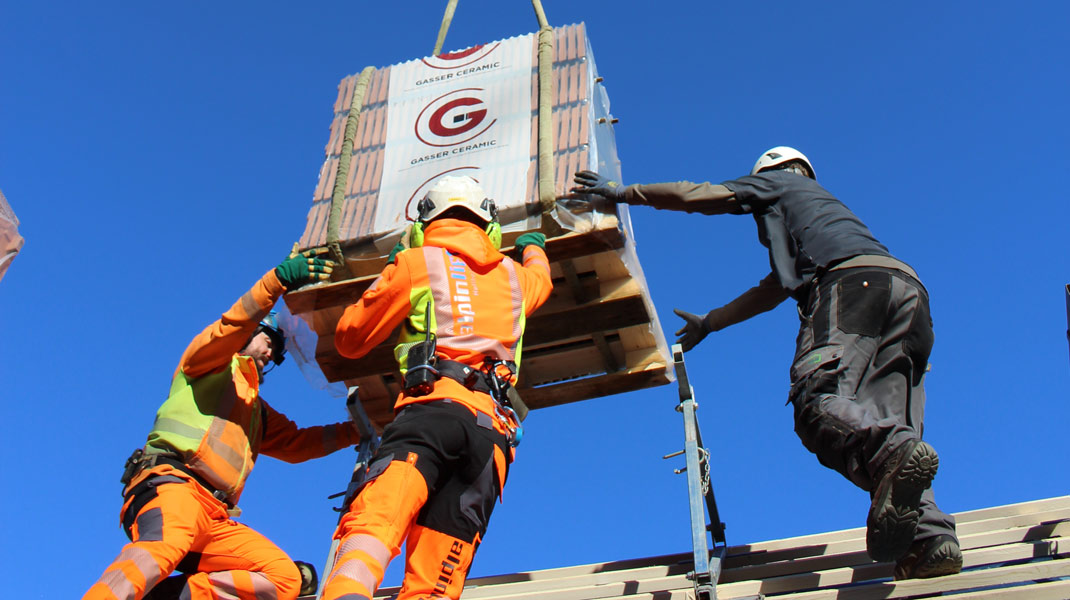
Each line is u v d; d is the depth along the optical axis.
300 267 4.58
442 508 3.61
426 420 3.61
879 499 3.88
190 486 4.42
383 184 5.43
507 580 5.43
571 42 5.59
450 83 5.75
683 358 5.04
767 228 4.95
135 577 4.01
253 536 4.66
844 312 4.43
